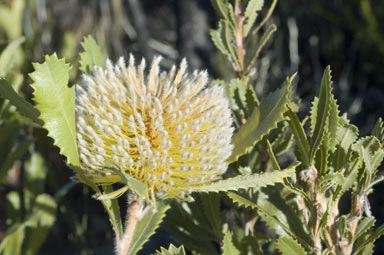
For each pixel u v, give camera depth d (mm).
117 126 626
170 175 621
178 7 1745
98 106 634
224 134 637
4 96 629
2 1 1294
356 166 633
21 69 1267
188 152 624
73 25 1862
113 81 651
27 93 1278
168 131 636
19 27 1320
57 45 1635
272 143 721
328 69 630
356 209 646
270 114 633
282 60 2162
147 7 2715
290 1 2273
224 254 651
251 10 732
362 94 2266
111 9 1920
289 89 626
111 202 651
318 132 634
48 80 593
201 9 1701
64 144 607
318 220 644
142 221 664
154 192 649
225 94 743
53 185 1292
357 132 645
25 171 958
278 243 625
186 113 633
